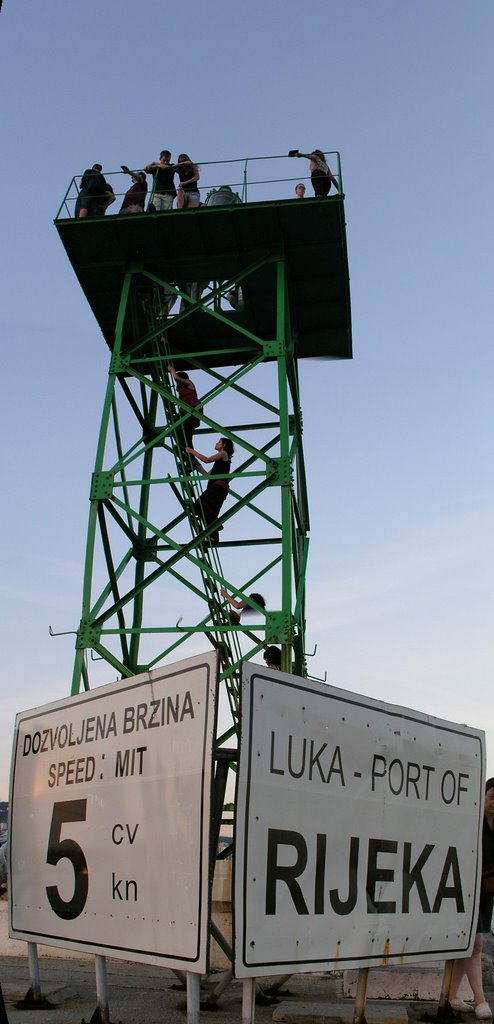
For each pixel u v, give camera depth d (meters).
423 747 8.17
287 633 14.52
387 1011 8.78
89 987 10.46
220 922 12.24
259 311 18.89
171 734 7.01
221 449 16.33
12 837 9.13
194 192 17.47
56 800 8.47
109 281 18.34
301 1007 8.86
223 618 16.03
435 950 7.92
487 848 9.35
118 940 7.17
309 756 6.89
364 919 7.13
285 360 16.53
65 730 8.57
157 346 17.66
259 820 6.35
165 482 16.08
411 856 7.79
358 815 7.27
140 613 17.50
